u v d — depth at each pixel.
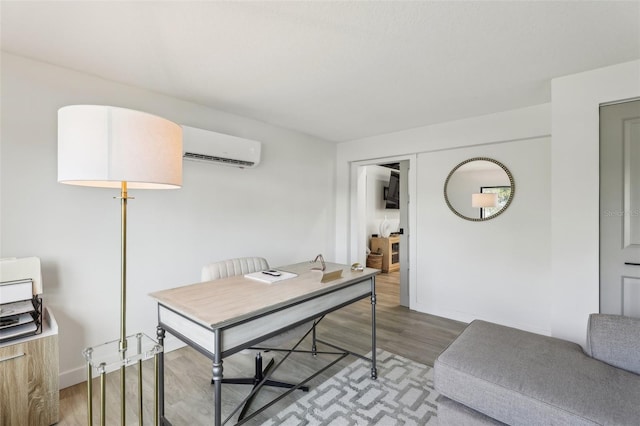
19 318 1.71
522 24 1.61
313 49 1.86
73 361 2.11
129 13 1.50
